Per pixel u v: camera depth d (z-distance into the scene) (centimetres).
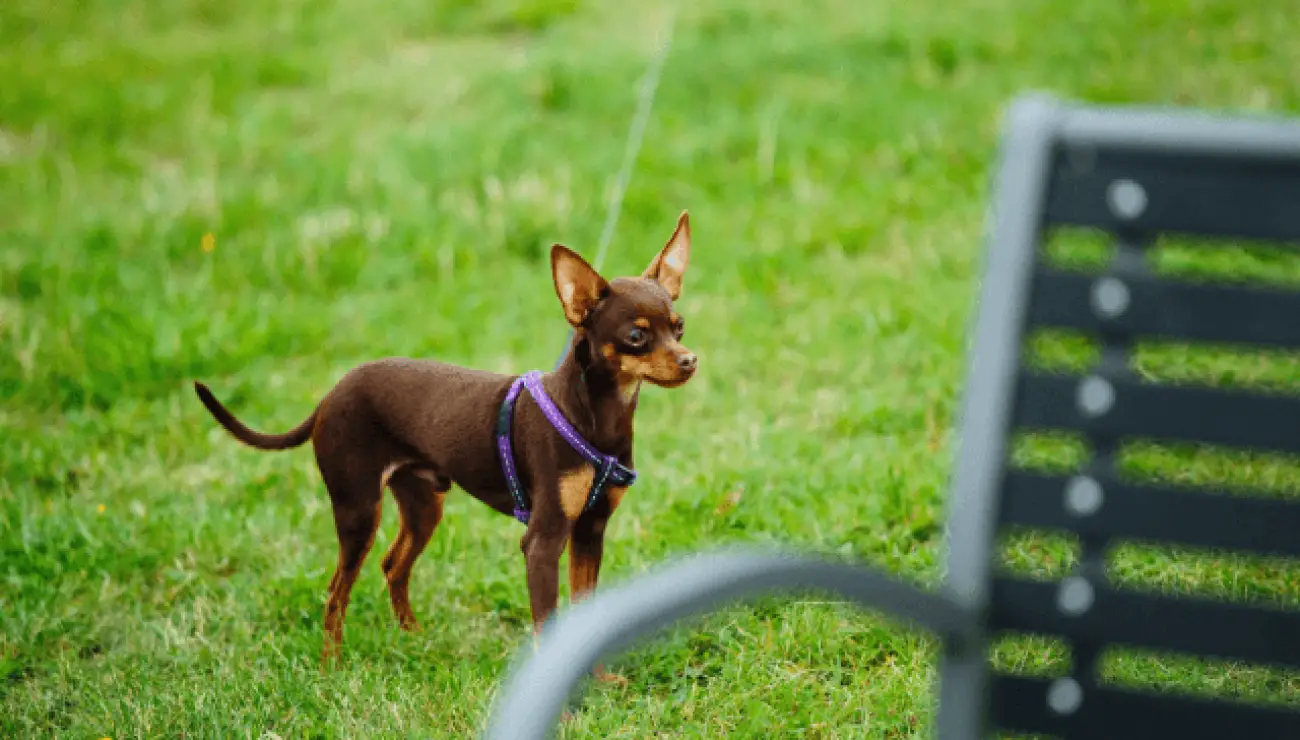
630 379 479
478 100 1358
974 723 203
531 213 1098
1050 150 189
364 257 1053
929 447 719
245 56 1512
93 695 516
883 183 1120
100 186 1207
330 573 609
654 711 487
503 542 642
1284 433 185
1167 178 185
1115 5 1449
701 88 1326
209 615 583
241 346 916
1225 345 186
